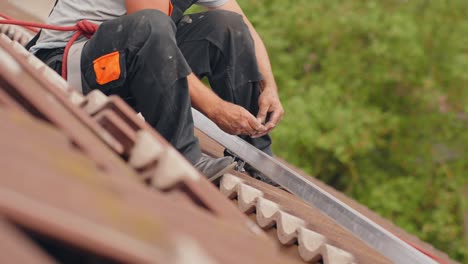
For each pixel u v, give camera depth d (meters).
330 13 15.42
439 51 15.09
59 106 1.81
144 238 1.16
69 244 1.10
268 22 15.59
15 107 1.54
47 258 1.02
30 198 1.09
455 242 14.24
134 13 3.57
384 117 14.65
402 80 14.95
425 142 14.93
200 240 1.45
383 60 15.09
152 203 1.46
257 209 3.33
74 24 3.87
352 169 14.68
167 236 1.20
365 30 15.05
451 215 14.43
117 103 2.15
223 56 4.21
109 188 1.32
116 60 3.54
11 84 1.63
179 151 3.57
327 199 3.43
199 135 5.39
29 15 7.45
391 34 14.73
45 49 3.93
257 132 3.87
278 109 4.24
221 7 4.47
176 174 1.77
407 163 14.89
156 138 2.09
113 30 3.57
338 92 14.84
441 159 14.91
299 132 14.36
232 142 4.03
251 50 4.21
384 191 14.58
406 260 3.20
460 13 15.23
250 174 4.34
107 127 1.99
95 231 1.11
